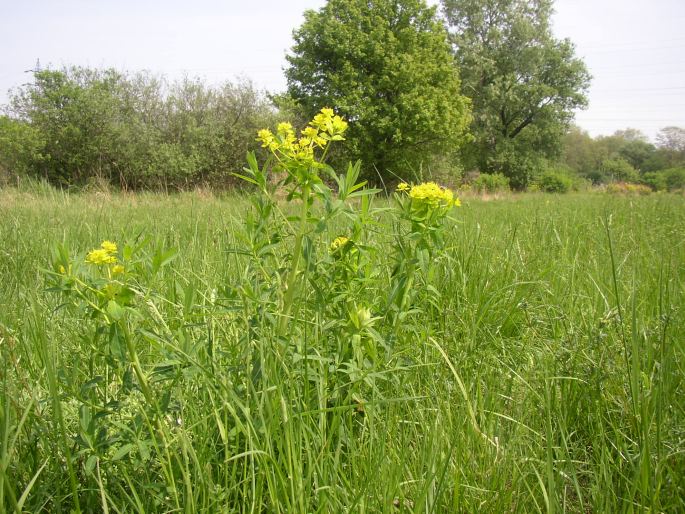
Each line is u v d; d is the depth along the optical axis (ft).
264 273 6.54
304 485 4.90
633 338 5.83
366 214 6.68
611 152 238.27
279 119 71.67
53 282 4.99
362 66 83.56
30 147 63.77
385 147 81.46
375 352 6.53
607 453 5.76
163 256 5.29
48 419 5.57
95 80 70.33
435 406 6.63
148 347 7.01
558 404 6.61
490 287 10.57
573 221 21.21
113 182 68.49
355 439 5.99
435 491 5.18
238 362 6.00
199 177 68.74
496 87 134.00
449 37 137.08
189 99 71.82
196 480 4.82
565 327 8.45
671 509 5.03
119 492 5.24
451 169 95.40
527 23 134.10
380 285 8.54
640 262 12.25
